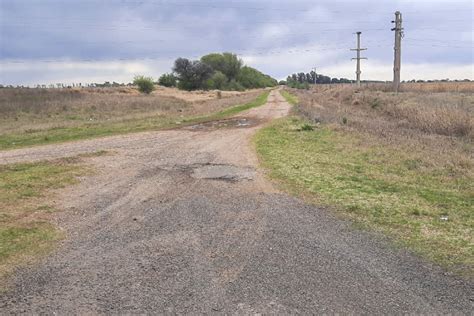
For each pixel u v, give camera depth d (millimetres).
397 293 4062
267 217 6457
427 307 3809
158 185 8602
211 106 32500
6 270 4562
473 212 6625
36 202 7250
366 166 10062
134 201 7457
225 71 103812
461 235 5609
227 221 6297
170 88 76188
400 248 5191
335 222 6207
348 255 4980
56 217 6500
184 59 79125
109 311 3752
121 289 4156
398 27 33844
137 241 5492
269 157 11367
